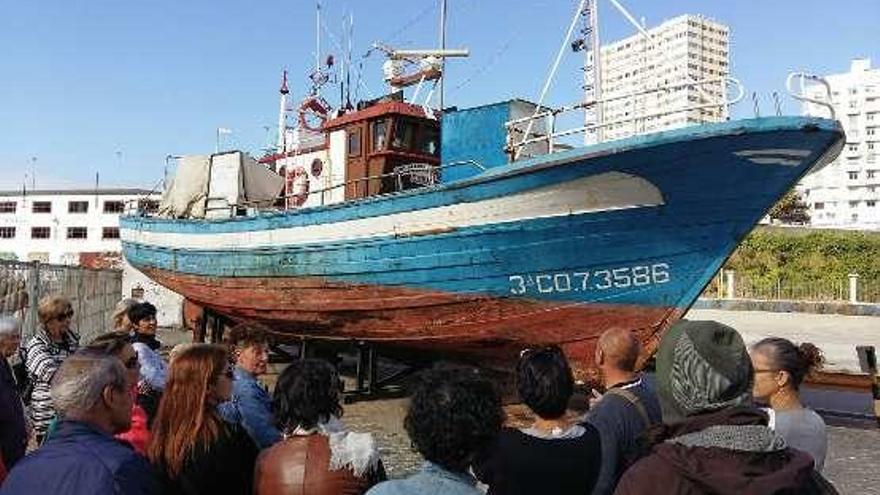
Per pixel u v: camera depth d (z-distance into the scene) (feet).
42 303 19.66
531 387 10.96
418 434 7.77
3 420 14.29
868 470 27.32
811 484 6.64
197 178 52.08
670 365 6.91
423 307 36.11
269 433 13.38
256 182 50.47
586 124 33.71
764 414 6.68
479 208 33.12
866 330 80.48
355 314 38.96
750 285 117.19
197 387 11.12
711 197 30.14
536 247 32.48
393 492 7.51
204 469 10.74
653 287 31.89
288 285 41.75
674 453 6.38
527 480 10.14
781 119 28.07
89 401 8.66
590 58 38.37
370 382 40.50
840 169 306.14
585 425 11.16
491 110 38.09
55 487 8.00
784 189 30.19
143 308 20.51
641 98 41.55
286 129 63.62
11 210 237.25
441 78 47.57
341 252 38.34
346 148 45.52
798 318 93.91
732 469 6.14
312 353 45.29
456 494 7.45
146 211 61.41
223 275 46.55
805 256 123.95
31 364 18.70
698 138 28.55
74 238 233.96
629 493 6.49
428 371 8.24
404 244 35.68
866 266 120.88
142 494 8.31
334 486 9.93
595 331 33.27
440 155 42.11
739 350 6.79
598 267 32.14
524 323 34.22
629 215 30.99
